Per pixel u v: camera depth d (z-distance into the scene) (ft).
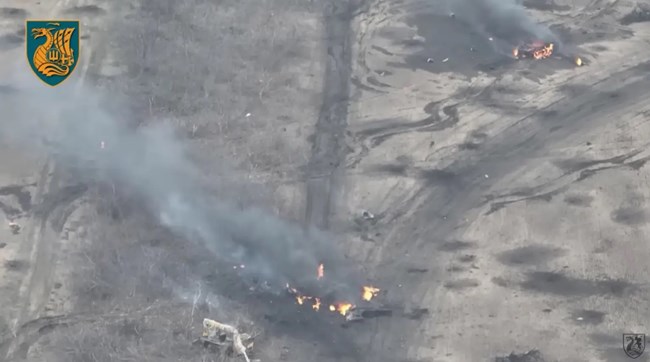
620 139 645.51
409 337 468.34
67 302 495.82
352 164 626.23
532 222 562.25
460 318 481.87
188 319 477.36
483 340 465.47
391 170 619.26
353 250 539.29
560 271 517.96
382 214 574.15
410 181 606.96
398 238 550.36
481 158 631.15
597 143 642.22
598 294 498.69
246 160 627.05
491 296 499.10
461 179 608.19
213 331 454.40
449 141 650.84
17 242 548.31
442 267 523.70
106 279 510.58
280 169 619.67
